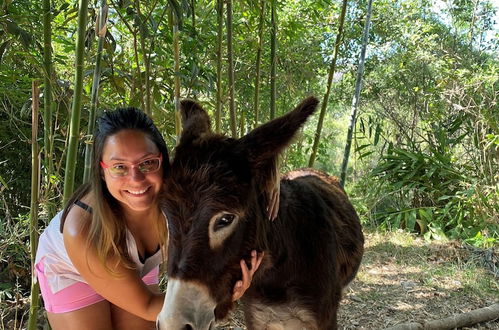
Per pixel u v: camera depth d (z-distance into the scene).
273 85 4.45
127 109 2.00
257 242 1.93
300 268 2.33
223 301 1.87
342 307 4.35
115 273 2.08
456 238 6.45
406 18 8.40
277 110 6.70
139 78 3.51
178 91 3.30
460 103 7.42
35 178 2.66
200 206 1.74
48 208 3.11
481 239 6.05
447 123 8.03
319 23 6.76
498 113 7.23
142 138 1.93
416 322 3.91
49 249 2.22
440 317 4.16
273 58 4.41
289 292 2.35
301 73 6.57
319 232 2.45
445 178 7.32
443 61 7.93
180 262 1.72
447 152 7.56
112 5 3.41
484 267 5.38
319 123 4.79
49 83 2.88
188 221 1.74
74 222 2.05
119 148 1.90
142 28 3.12
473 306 4.40
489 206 6.58
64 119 3.83
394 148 7.81
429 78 8.48
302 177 3.17
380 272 5.25
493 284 4.90
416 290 4.75
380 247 6.01
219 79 3.73
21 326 3.57
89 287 2.28
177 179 1.79
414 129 8.52
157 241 2.36
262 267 2.17
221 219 1.76
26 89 3.56
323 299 2.42
